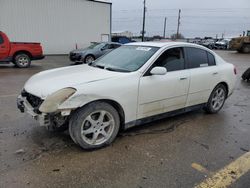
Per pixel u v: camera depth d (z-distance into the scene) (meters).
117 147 3.79
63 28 23.44
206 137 4.26
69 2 23.28
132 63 4.28
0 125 4.52
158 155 3.59
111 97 3.66
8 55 12.71
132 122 4.07
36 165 3.24
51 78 3.92
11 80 9.31
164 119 5.05
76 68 4.55
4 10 20.02
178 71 4.57
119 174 3.09
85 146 3.58
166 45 4.55
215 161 3.46
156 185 2.90
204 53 5.18
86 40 25.12
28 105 3.76
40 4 21.73
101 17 25.64
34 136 4.07
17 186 2.82
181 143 3.99
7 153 3.51
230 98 7.17
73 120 3.48
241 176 3.12
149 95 4.11
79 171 3.13
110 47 15.90
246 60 21.02
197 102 5.05
